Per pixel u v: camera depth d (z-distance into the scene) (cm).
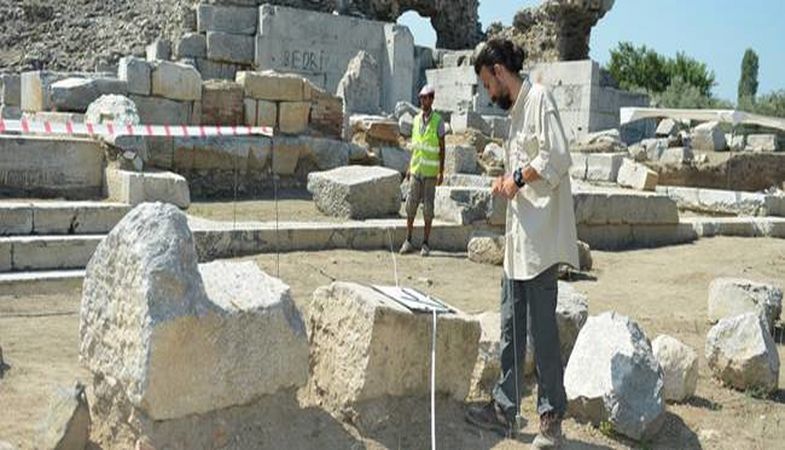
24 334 644
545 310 468
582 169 2023
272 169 1512
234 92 1507
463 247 1190
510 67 477
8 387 505
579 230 1325
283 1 2502
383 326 466
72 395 413
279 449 429
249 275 458
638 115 2492
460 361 512
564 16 3200
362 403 470
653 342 612
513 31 3472
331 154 1579
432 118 1098
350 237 1097
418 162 1102
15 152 1062
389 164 1709
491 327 594
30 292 799
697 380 620
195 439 409
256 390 431
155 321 386
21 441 422
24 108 1530
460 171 1803
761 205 1694
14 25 3247
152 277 392
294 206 1332
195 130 1187
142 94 1423
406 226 1141
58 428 404
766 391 611
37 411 466
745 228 1516
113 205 982
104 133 1118
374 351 465
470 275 1015
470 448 472
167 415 398
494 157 1955
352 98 2148
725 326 632
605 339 554
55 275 821
